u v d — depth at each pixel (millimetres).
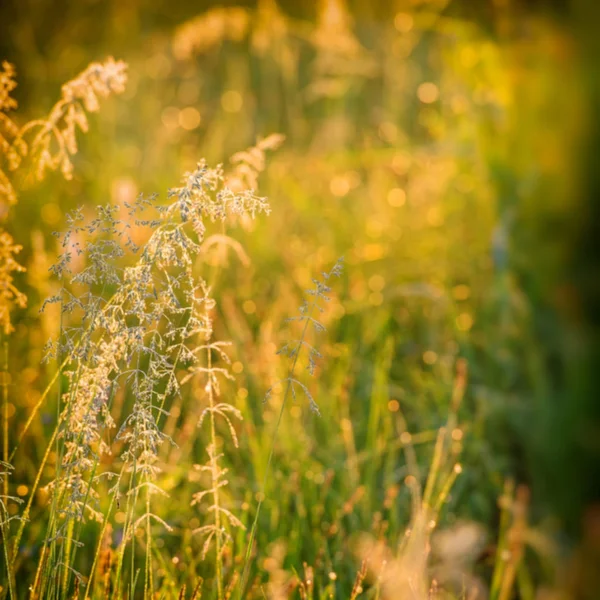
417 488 2473
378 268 4062
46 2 6211
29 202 4113
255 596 2197
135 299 1577
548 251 3793
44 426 2732
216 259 2553
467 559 2406
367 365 3355
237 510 2496
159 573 2207
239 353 3135
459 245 4145
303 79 6176
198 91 6051
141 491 2430
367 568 2270
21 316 3352
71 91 1888
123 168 4918
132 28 6227
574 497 2797
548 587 2482
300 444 2783
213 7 6254
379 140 5289
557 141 4035
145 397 1610
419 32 5562
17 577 2246
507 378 3367
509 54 4508
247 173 1963
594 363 3150
